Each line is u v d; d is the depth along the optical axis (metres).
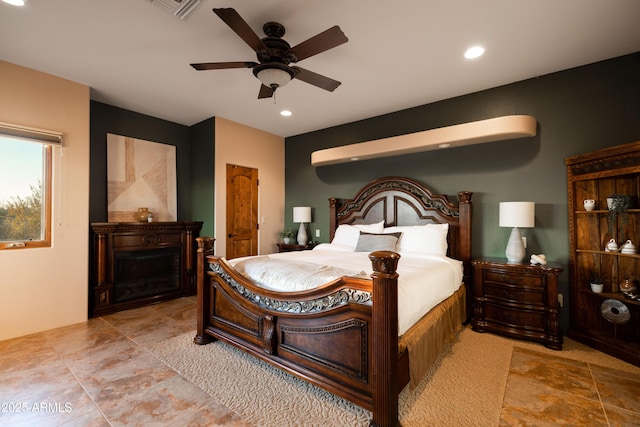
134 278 3.83
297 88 3.29
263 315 2.24
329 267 2.33
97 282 3.45
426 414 1.73
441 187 3.64
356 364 1.73
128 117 3.98
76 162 3.14
